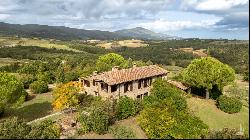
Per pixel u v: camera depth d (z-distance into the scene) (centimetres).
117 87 5544
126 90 5753
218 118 4872
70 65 10975
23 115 5397
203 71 5922
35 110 5738
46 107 5950
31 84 7975
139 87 5994
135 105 4753
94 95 5791
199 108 5284
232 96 5966
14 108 5806
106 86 5578
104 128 3925
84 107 5028
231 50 9675
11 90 5206
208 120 4750
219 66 5966
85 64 10825
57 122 4275
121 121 4497
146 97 5109
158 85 5588
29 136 3203
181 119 4084
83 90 5925
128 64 8756
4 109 5416
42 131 3431
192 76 6006
